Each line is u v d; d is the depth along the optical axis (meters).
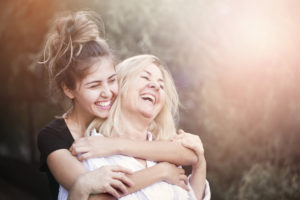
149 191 1.88
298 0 3.62
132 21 4.27
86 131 2.04
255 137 3.89
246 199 3.67
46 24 5.38
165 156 2.01
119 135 2.04
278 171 3.66
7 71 6.81
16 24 5.95
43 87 6.15
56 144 1.96
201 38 4.12
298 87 3.62
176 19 4.19
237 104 3.99
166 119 2.22
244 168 3.97
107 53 1.98
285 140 3.68
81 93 1.93
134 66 2.05
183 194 1.96
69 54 1.95
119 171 1.83
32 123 7.66
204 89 4.09
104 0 4.39
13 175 8.32
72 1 4.58
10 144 8.89
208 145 4.19
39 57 2.19
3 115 8.61
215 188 4.12
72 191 1.76
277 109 3.70
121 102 2.05
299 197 3.54
